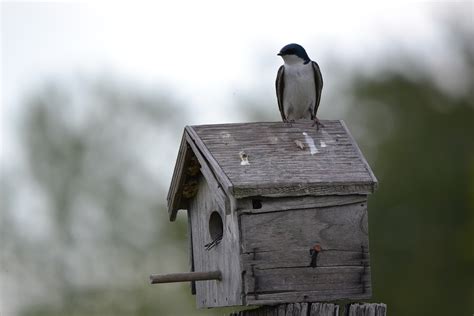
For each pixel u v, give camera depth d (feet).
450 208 61.57
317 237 20.53
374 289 57.21
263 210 20.36
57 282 56.59
